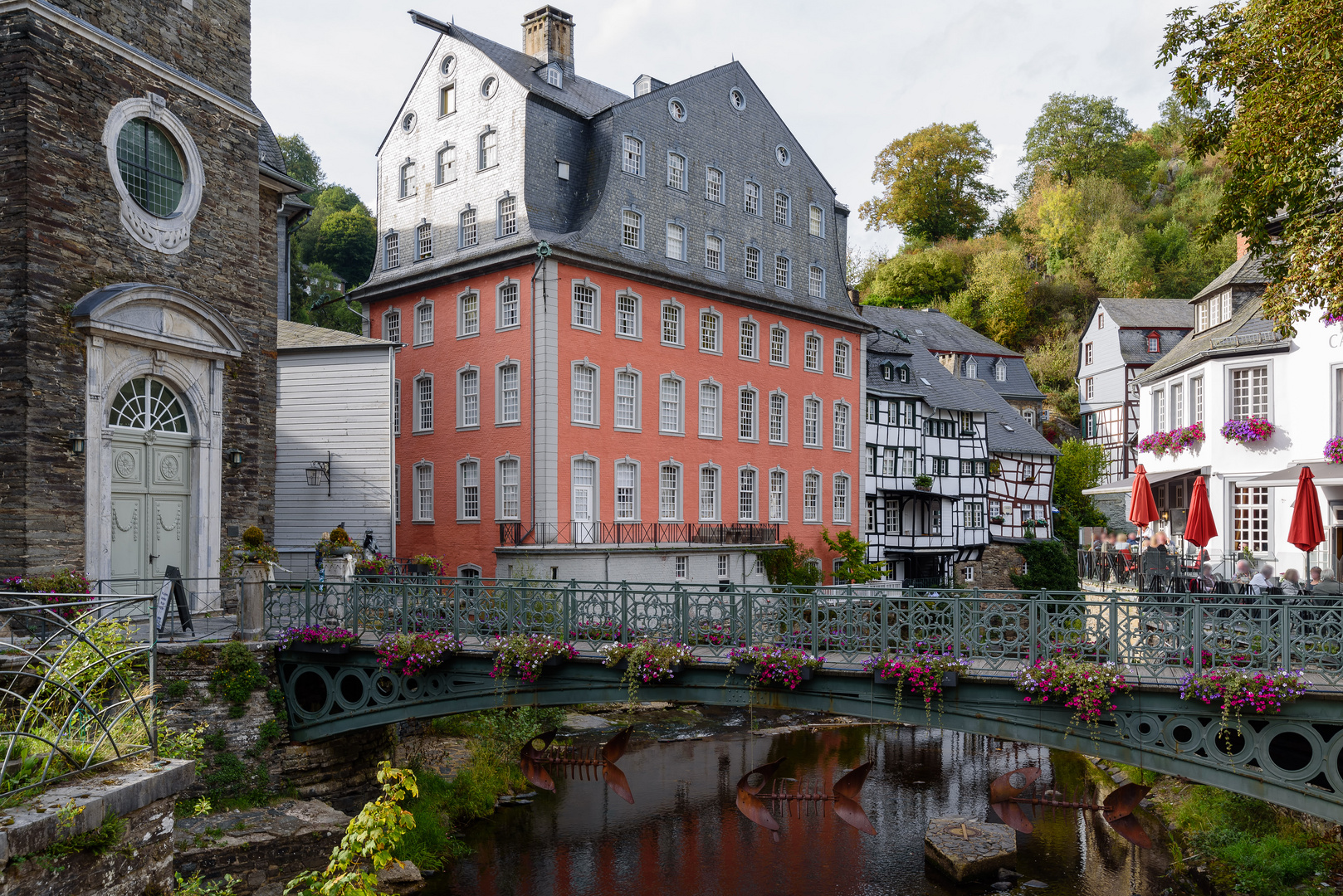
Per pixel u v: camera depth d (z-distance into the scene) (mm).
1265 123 13000
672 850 17125
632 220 31000
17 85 14312
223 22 18250
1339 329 20688
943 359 53594
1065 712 11680
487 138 30578
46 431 14500
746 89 36250
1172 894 14547
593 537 28812
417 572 22938
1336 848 13727
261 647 14977
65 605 7816
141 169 16531
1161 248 67688
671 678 13406
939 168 74938
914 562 44688
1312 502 16484
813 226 38938
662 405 31531
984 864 15766
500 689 14039
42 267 14508
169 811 7141
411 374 31984
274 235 20312
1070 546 52875
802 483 37062
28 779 6574
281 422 25625
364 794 16719
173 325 16609
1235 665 11188
